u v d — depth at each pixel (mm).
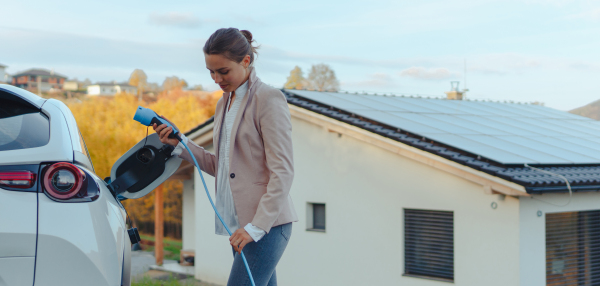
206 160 2867
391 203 8695
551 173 7152
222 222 2561
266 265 2514
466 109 12188
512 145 8602
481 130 9609
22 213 1867
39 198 1914
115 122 28891
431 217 8250
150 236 25359
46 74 63438
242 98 2559
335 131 9453
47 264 1866
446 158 7555
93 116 29141
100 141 27906
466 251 7699
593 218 8227
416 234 8438
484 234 7488
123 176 2893
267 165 2523
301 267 10055
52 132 2107
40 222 1881
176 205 24875
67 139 2127
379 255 8836
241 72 2473
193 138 11977
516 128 10508
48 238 1875
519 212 7105
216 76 2455
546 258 7559
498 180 6941
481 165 7148
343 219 9406
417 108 11211
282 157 2418
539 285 7348
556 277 7668
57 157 2010
